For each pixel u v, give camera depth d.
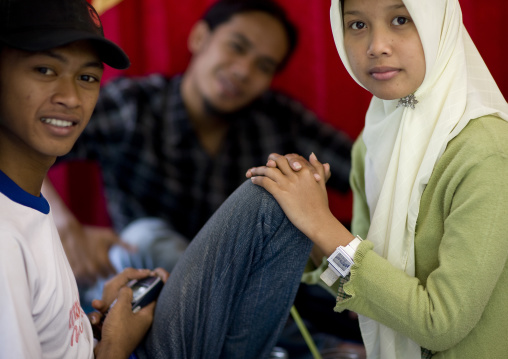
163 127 2.33
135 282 1.30
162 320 1.15
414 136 1.08
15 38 0.85
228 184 2.41
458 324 0.97
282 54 2.29
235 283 1.12
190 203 2.40
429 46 1.01
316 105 2.44
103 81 2.48
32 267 0.86
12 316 0.79
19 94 0.87
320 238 1.04
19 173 0.92
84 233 2.12
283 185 1.06
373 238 1.12
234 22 2.25
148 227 2.23
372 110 1.21
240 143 2.39
